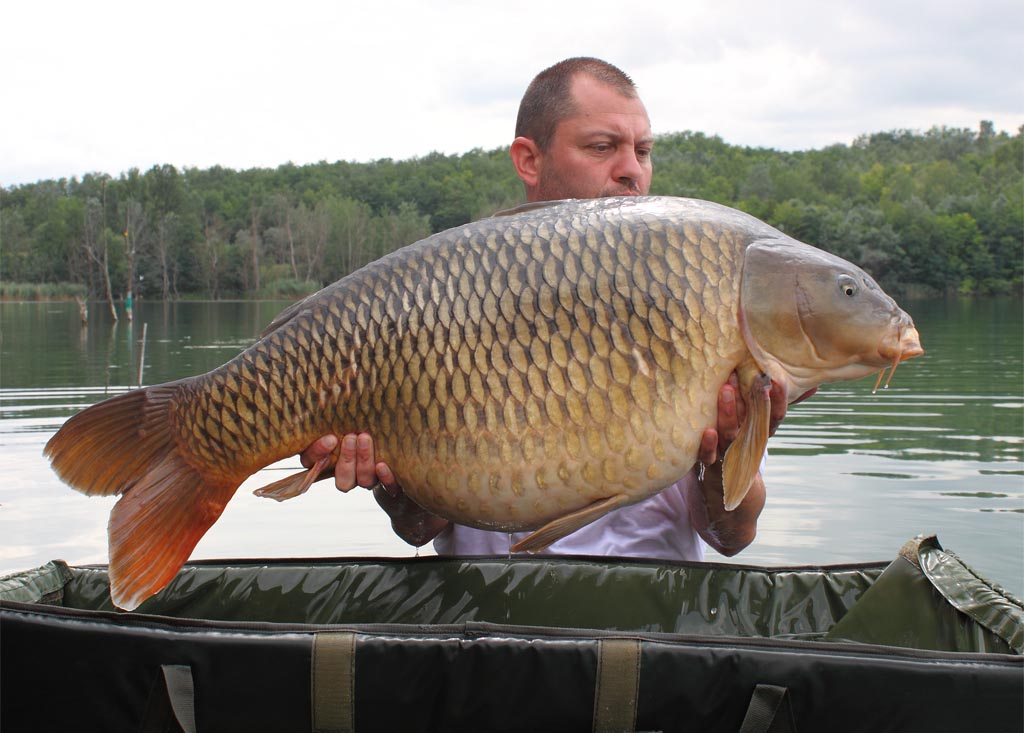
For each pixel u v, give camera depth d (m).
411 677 2.03
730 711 2.00
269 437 2.35
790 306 2.26
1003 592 2.45
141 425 2.41
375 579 2.90
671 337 2.20
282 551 4.53
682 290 2.21
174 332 21.95
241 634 2.05
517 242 2.23
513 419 2.19
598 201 2.30
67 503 5.36
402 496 2.82
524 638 2.04
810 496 5.52
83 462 2.40
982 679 1.94
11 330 22.67
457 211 77.19
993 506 5.25
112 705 2.05
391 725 2.04
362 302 2.28
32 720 2.07
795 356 2.29
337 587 2.89
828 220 58.47
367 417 2.29
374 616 2.88
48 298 57.19
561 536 2.24
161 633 2.04
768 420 2.25
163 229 62.81
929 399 9.76
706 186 75.44
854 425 8.15
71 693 2.05
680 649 2.01
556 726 2.02
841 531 4.79
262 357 2.34
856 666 1.97
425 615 2.87
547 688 2.01
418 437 2.25
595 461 2.19
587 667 2.01
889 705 1.96
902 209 59.47
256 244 63.94
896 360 2.33
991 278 57.44
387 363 2.25
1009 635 2.32
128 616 2.07
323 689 2.02
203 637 2.04
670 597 2.90
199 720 2.04
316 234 66.00
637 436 2.19
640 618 2.89
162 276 61.81
